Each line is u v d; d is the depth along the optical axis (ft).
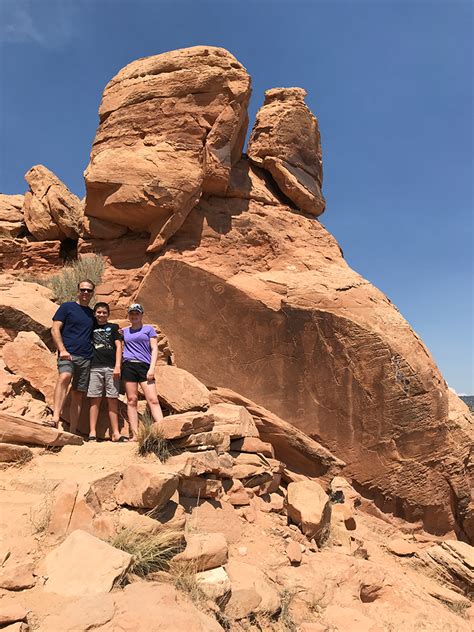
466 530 34.45
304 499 24.03
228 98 38.04
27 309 28.63
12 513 15.02
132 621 10.78
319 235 42.60
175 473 17.07
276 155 42.80
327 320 33.76
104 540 14.55
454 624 21.43
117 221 38.55
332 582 19.92
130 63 40.70
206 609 13.62
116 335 24.39
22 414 22.17
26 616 10.70
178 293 34.99
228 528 19.93
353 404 33.06
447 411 34.58
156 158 36.42
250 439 25.88
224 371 33.81
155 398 23.18
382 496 33.17
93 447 21.21
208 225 37.99
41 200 45.57
